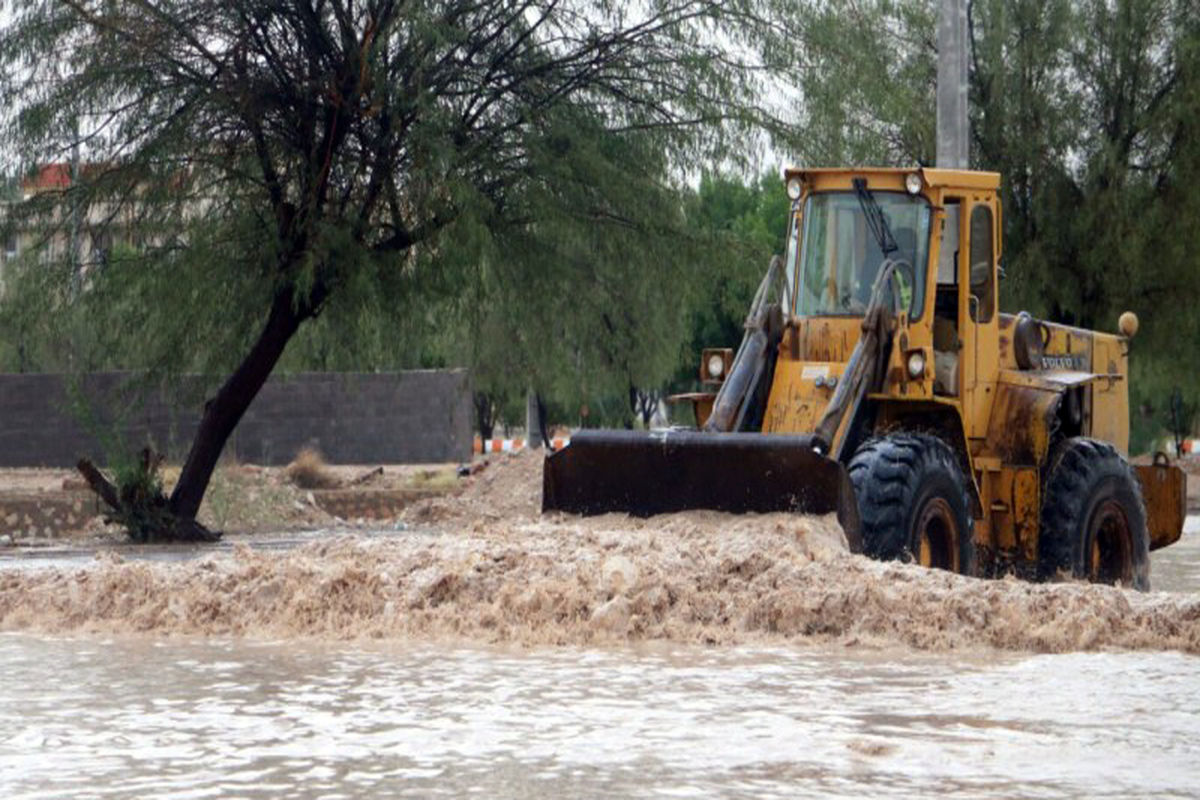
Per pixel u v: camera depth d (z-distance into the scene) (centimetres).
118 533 6019
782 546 2933
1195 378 8294
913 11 7588
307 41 5447
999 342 3669
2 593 3108
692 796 1571
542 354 6022
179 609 2922
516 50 5569
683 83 5631
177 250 5622
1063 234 7669
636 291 5909
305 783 1636
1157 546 4153
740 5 5619
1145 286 7688
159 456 5812
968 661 2483
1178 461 10112
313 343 6206
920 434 3303
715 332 13762
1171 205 7594
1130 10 7638
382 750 1805
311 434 9619
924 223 3466
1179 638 2667
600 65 5653
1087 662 2477
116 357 5825
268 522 6569
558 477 3356
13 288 5600
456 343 6259
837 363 3394
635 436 3278
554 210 5447
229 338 5688
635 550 2964
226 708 2081
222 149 5538
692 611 2780
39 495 6525
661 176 5691
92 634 2845
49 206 5550
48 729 1939
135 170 5447
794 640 2664
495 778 1655
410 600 2875
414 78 5350
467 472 8394
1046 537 3606
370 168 5534
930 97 7450
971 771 1688
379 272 5569
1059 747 1814
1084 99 7731
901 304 3441
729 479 3195
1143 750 1798
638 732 1902
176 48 5456
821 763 1725
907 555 3112
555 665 2436
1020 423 3597
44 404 9269
